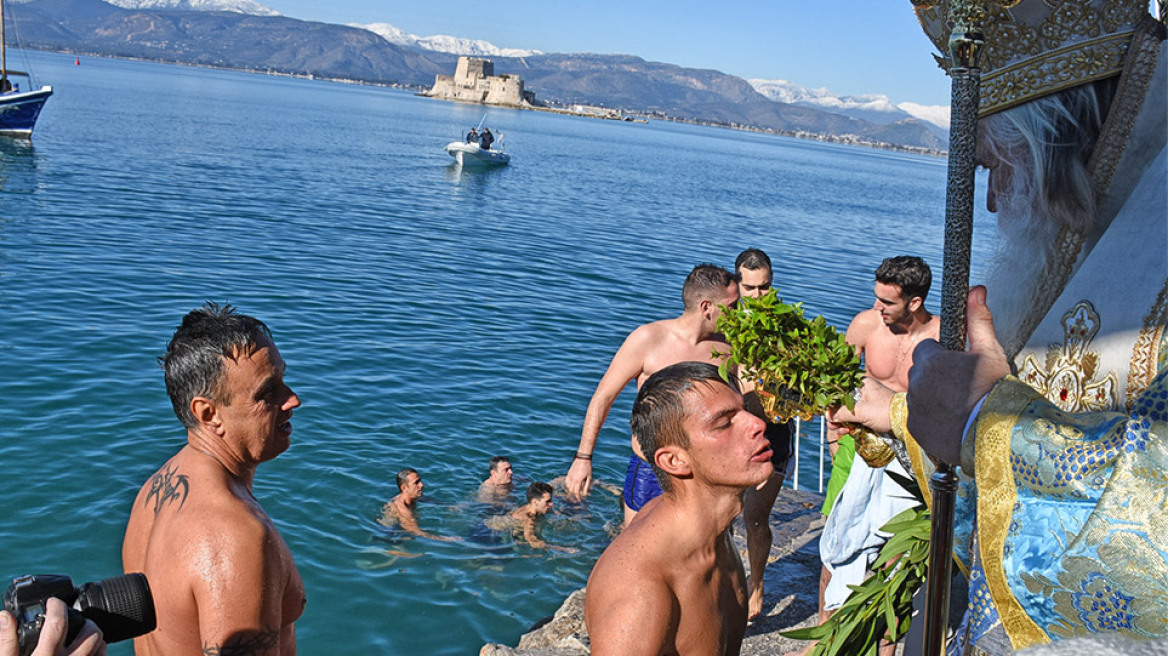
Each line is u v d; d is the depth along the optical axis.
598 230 31.69
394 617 7.31
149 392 11.21
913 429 1.73
